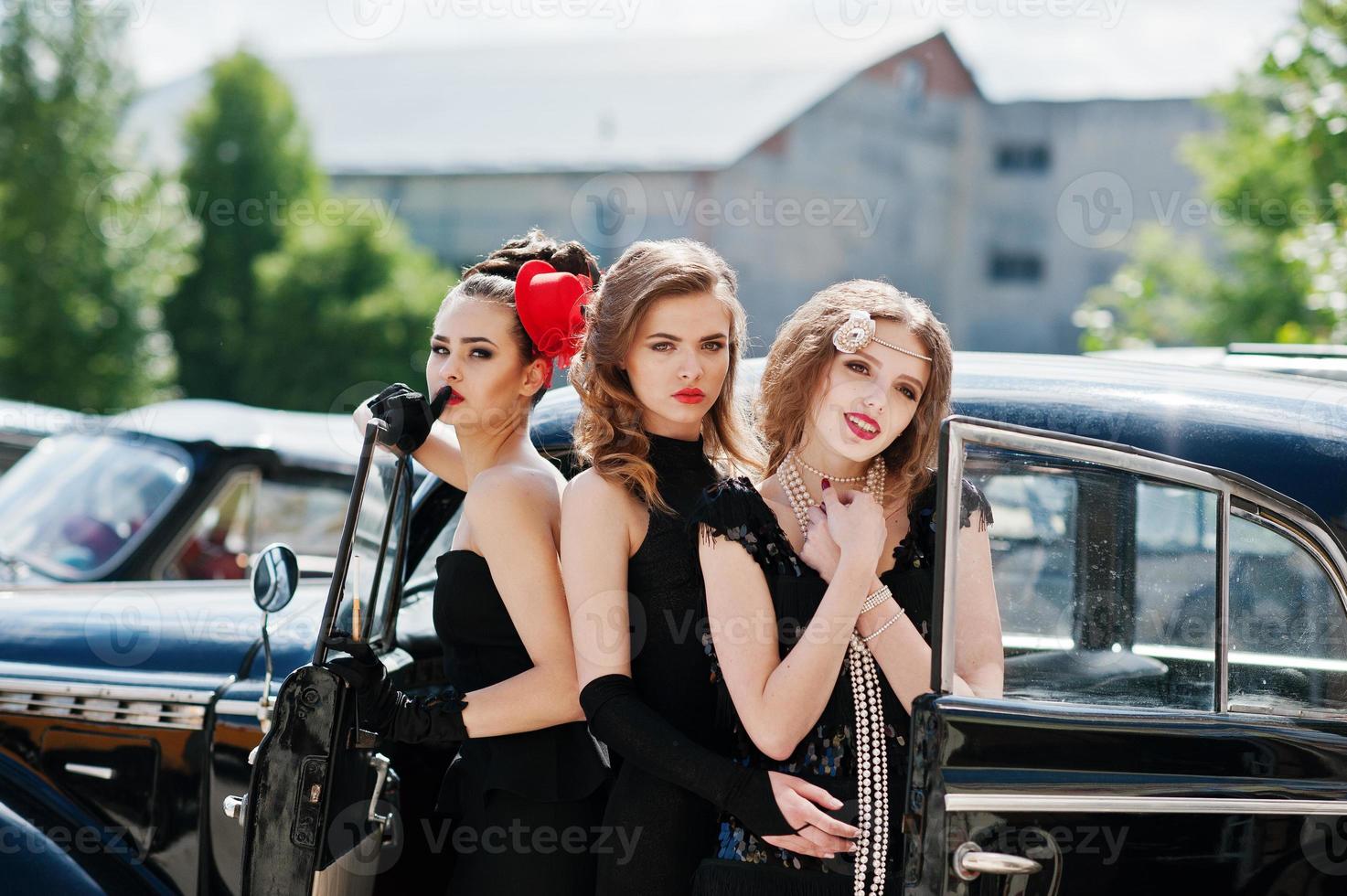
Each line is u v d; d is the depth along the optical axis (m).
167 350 26.86
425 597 3.96
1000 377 3.50
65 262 24.78
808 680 2.54
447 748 3.58
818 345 2.74
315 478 7.00
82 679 3.95
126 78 26.39
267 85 32.62
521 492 2.97
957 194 39.88
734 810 2.59
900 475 2.81
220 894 3.79
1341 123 11.27
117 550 6.43
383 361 27.62
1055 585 2.76
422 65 49.12
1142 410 3.26
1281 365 4.00
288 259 28.72
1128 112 39.34
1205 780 2.61
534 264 3.11
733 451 3.05
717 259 2.91
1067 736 2.50
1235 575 2.81
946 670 2.41
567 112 40.47
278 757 2.77
